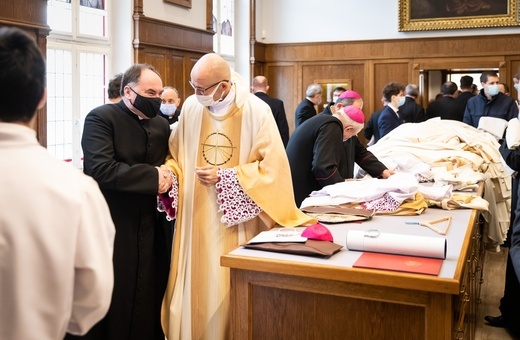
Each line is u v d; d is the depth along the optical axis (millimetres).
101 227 1315
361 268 1908
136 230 2551
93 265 1275
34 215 1225
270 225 2639
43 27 4812
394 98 6500
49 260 1227
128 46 6695
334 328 1988
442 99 7594
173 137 2803
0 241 1207
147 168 2467
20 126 1285
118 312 2516
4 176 1229
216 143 2686
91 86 6316
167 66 7457
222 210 2551
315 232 2225
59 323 1252
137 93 2523
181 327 2656
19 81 1253
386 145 4375
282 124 7012
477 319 3727
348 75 10156
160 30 7188
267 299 2072
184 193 2689
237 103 2668
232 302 2105
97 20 6449
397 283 1833
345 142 3570
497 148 4562
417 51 9734
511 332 3574
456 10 9430
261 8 10453
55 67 5730
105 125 2512
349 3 10055
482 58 9406
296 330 2043
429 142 4305
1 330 1225
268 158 2602
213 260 2625
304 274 1960
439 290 1781
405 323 1893
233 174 2533
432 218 2719
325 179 3219
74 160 5988
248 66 10141
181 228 2684
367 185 2938
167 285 2715
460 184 3559
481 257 4027
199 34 8219
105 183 2404
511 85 9328
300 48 10359
